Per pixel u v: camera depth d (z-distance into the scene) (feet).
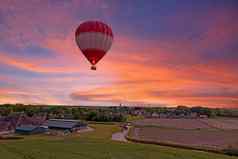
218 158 102.58
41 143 122.62
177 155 101.04
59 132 230.89
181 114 536.83
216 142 178.70
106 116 357.20
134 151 105.70
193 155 103.76
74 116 363.76
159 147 121.60
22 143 122.31
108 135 207.41
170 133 239.50
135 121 385.70
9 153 93.50
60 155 92.73
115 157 92.53
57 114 389.39
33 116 359.25
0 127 259.19
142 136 207.31
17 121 297.94
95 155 94.73
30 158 86.33
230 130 277.23
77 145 118.32
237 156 117.50
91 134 212.43
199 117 498.69
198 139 196.03
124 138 188.85
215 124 361.92
